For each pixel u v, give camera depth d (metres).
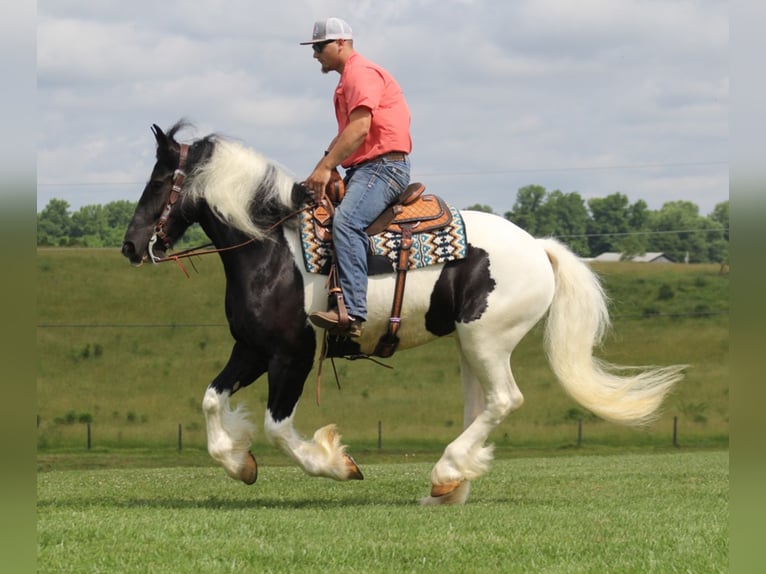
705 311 59.06
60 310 55.78
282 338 9.33
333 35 9.66
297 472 15.81
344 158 9.26
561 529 7.71
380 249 9.39
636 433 43.22
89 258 61.97
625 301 60.53
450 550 6.82
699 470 15.22
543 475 13.84
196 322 55.88
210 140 9.62
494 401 9.69
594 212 83.50
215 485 12.38
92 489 11.80
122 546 6.91
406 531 7.55
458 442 9.66
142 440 42.12
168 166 9.59
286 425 9.41
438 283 9.51
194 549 6.80
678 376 10.09
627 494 10.77
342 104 9.66
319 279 9.34
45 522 7.84
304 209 9.46
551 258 10.10
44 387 48.34
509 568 6.30
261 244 9.40
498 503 9.78
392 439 42.28
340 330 9.23
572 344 10.01
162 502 9.96
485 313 9.52
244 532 7.45
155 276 60.12
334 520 8.08
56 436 42.38
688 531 7.62
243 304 9.35
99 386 49.03
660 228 82.12
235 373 9.66
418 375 50.97
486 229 9.70
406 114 9.59
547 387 49.69
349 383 49.53
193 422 45.84
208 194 9.41
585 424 44.78
